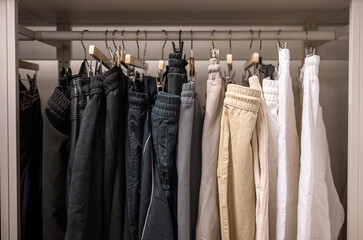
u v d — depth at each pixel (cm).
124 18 102
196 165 76
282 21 105
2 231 70
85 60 89
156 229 67
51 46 111
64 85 82
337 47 91
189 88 68
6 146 70
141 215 69
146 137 71
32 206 89
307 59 70
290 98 71
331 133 98
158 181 69
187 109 68
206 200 70
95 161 71
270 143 73
